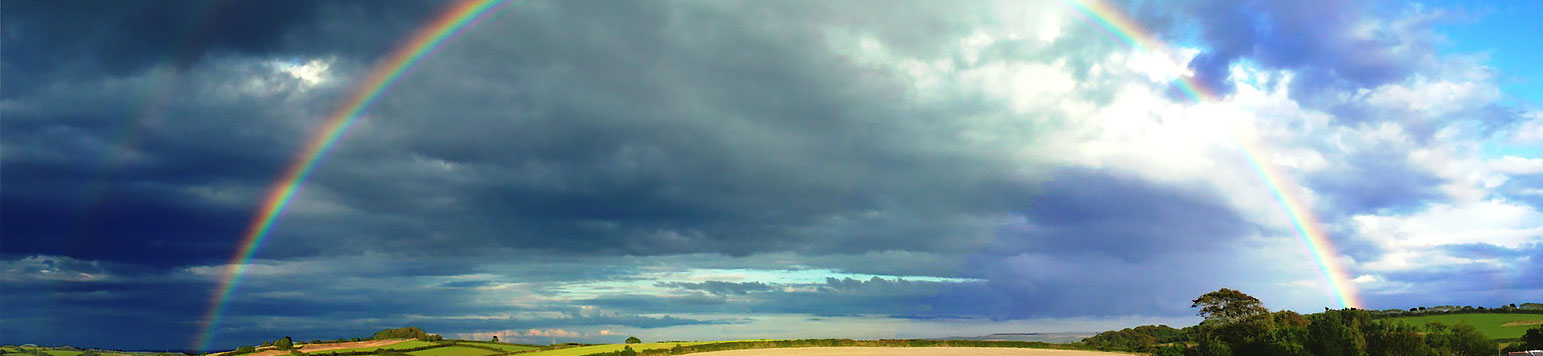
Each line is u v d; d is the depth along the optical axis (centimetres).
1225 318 13350
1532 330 13612
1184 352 14012
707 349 17888
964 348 19662
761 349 18288
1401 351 11475
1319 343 11575
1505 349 13850
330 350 18888
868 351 18350
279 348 19462
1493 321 18800
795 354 17375
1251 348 12575
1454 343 11775
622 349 16788
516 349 19012
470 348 19188
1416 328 12006
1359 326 12438
